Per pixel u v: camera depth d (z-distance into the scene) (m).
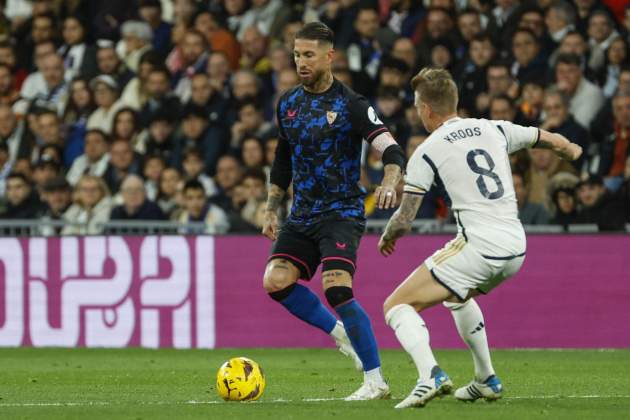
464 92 53.16
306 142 26.61
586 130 50.03
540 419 21.94
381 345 46.38
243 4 62.12
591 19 53.53
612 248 44.72
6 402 27.39
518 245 23.86
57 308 48.62
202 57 60.59
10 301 49.03
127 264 48.09
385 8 58.44
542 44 53.91
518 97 52.34
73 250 48.50
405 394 28.95
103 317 48.25
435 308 46.06
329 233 26.44
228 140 56.34
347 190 26.64
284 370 37.31
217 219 51.34
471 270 23.72
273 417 22.36
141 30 63.34
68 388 31.50
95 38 64.81
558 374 34.88
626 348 44.56
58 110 62.12
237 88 56.50
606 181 49.75
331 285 26.03
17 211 55.44
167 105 58.81
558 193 47.38
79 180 54.78
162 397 28.56
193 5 62.62
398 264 46.06
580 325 44.97
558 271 45.12
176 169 56.50
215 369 37.94
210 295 47.50
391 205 25.80
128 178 52.53
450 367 37.81
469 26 54.91
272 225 28.22
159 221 52.41
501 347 45.47
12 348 48.19
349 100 26.45
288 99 27.06
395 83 53.22
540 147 25.08
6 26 66.62
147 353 45.25
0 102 64.06
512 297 45.47
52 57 63.16
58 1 65.44
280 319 47.06
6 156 60.50
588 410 23.72
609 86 52.53
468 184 23.86
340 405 24.73
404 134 51.81
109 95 60.28
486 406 24.48
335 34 59.00
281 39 60.81
